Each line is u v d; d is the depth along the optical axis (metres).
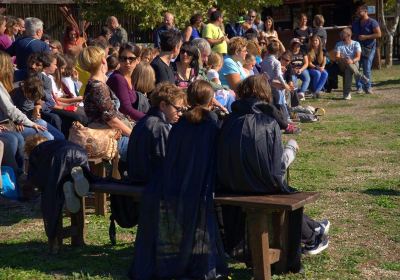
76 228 7.13
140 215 6.18
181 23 24.92
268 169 5.90
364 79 20.34
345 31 19.70
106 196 8.54
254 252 5.94
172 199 6.00
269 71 14.41
